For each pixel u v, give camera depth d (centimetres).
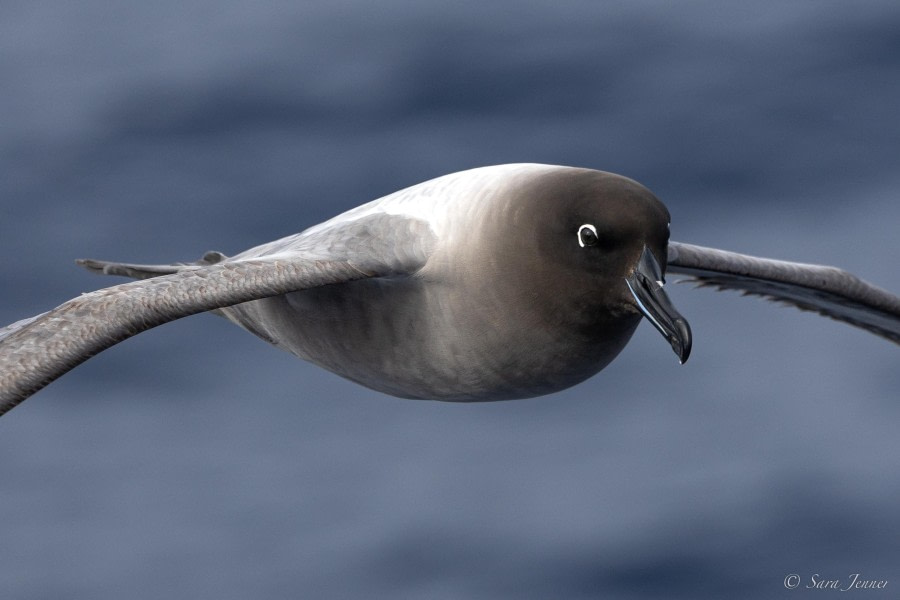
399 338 1052
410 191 1087
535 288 996
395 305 1041
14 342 923
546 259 989
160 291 949
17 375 899
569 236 980
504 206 1007
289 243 1088
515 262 998
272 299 1116
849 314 1349
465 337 1028
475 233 1014
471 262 1011
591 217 970
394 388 1103
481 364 1038
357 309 1059
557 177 1009
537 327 1009
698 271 1245
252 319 1163
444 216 1037
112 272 1127
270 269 979
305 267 988
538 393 1073
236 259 1120
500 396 1073
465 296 1016
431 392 1084
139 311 933
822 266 1302
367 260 1016
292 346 1145
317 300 1078
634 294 960
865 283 1305
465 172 1080
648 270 959
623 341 1043
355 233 1045
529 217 994
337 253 1020
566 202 983
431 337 1039
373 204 1108
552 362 1030
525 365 1033
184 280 962
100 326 923
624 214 966
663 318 938
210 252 1147
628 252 969
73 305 941
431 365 1055
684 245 1213
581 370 1044
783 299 1332
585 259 977
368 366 1088
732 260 1228
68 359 909
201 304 948
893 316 1322
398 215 1051
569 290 989
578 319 1001
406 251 1027
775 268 1252
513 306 1005
